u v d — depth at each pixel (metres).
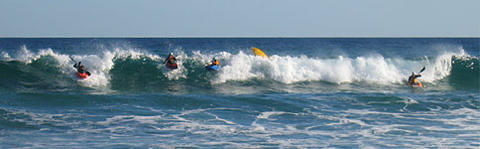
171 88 21.22
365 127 13.32
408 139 11.79
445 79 25.03
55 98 16.83
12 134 11.77
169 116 14.52
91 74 22.47
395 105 17.20
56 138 11.46
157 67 23.61
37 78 21.64
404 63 26.06
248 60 23.97
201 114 14.96
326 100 18.12
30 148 10.46
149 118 14.15
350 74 24.23
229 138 11.79
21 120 13.38
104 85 21.44
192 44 80.19
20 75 21.75
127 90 20.47
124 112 14.98
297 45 76.56
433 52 50.53
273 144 11.17
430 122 14.14
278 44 82.00
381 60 25.47
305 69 24.20
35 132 12.06
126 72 23.06
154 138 11.66
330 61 24.92
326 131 12.77
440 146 11.03
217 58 24.38
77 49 49.81
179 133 12.27
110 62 23.55
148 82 22.25
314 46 71.50
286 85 22.56
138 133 12.17
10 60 22.86
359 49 63.25
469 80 24.72
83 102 16.42
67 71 22.56
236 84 22.52
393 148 10.83
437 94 20.70
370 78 24.27
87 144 10.90
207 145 11.01
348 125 13.59
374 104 17.36
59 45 65.31
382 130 12.91
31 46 64.69
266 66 23.73
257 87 21.94
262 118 14.54
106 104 16.17
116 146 10.76
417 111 16.16
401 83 24.00
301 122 14.00
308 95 19.56
